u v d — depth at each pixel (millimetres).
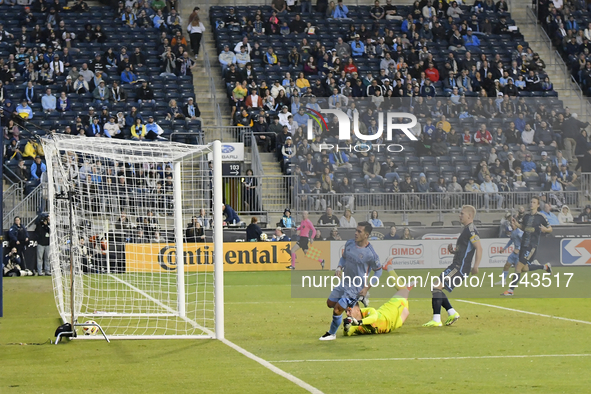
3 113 36812
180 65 44406
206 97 44375
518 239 18297
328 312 17922
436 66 45375
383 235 16688
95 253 24875
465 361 11148
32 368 10914
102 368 10867
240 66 45250
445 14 50844
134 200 25156
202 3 51031
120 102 41219
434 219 21328
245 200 35125
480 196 21219
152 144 14945
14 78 41688
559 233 18828
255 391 9172
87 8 48812
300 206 23359
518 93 44375
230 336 14016
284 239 32719
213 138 40688
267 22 48375
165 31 47094
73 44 44906
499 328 14711
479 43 49062
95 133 37875
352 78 43188
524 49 48469
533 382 9625
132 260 27172
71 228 13750
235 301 20781
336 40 48219
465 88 44375
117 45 45344
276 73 44750
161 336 13758
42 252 30062
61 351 12469
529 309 17906
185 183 33250
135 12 48219
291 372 10367
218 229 13711
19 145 36688
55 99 40125
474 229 15375
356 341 13219
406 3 53719
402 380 9773
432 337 13586
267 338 13711
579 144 21531
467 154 21688
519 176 21234
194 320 16578
